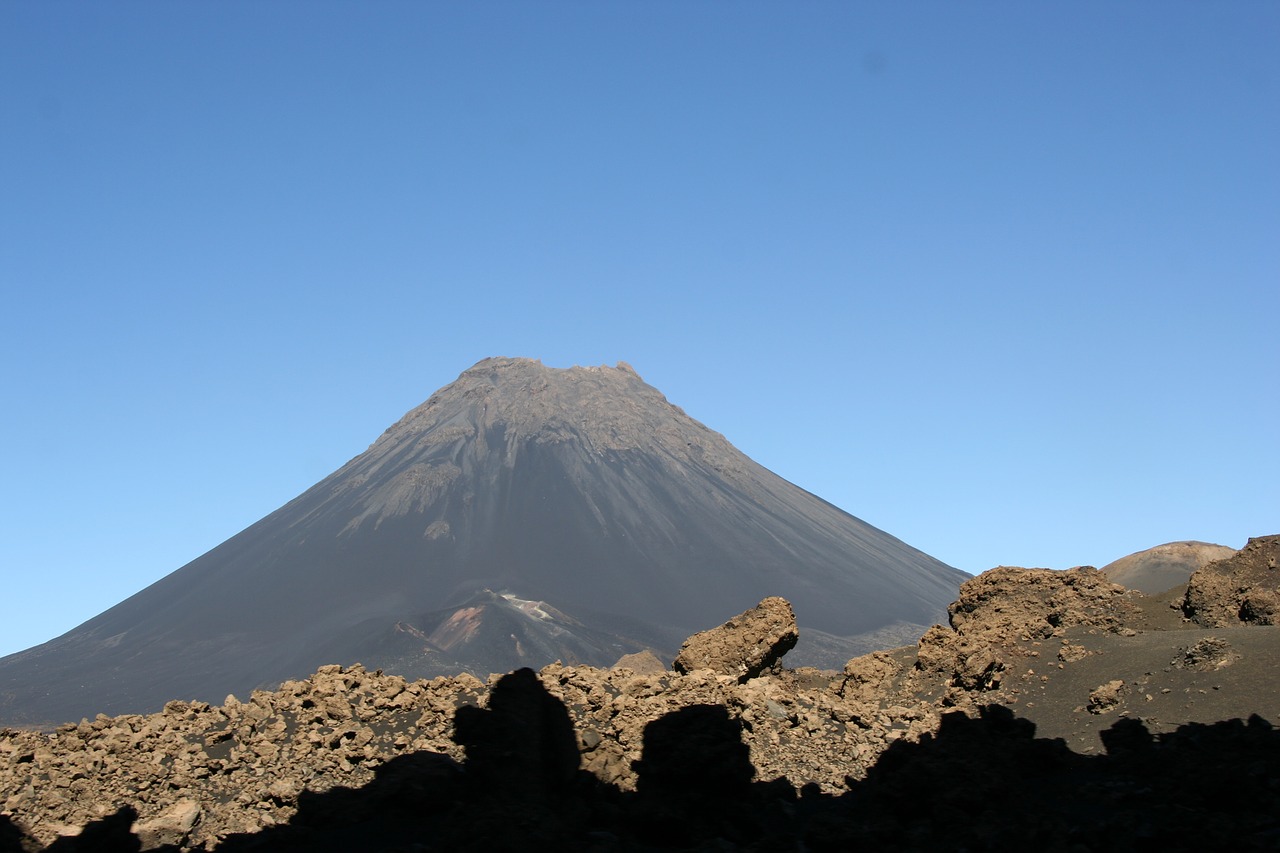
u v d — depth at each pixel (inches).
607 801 1045.2
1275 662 1343.5
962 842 938.1
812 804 1109.1
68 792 1012.5
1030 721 1386.6
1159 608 1681.8
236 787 1039.0
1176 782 1081.4
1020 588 1734.7
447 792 994.1
